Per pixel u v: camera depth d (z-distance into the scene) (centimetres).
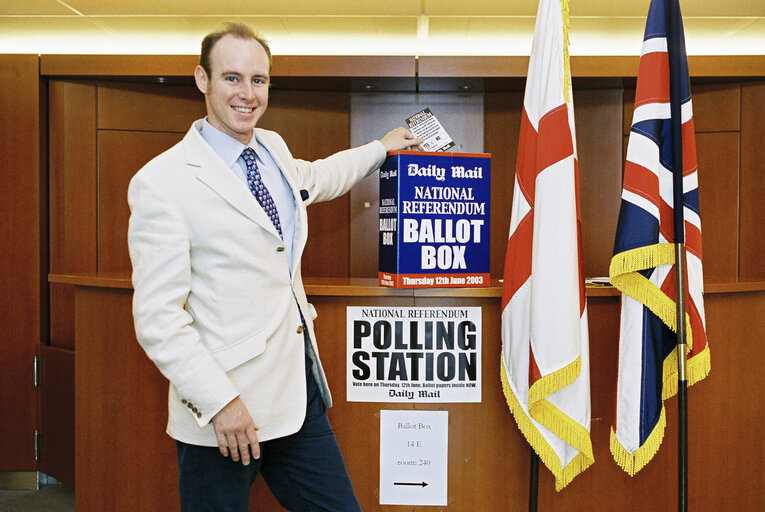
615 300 280
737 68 450
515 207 258
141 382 296
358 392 276
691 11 437
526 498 277
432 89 497
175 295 182
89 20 457
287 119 517
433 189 260
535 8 425
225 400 177
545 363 241
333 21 458
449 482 277
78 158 477
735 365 295
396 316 274
